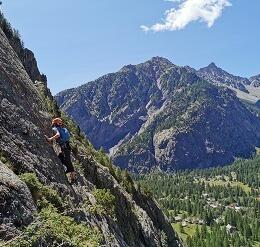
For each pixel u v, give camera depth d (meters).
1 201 13.92
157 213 86.00
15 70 26.58
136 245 52.12
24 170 18.62
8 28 56.97
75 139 52.88
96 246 15.28
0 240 12.69
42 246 14.02
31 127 22.41
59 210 19.03
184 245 95.06
